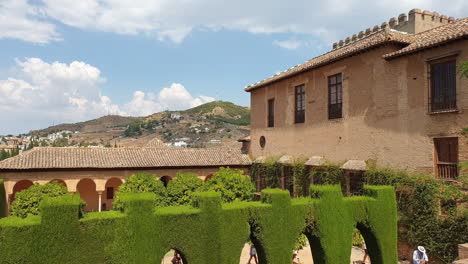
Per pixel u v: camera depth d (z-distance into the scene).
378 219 13.03
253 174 27.05
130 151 26.61
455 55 12.96
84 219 9.88
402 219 14.31
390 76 15.66
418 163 14.30
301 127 21.77
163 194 20.02
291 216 12.00
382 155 15.95
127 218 10.20
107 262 10.01
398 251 14.89
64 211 9.62
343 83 18.41
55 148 24.73
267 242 11.70
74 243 9.68
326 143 19.61
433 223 13.23
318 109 20.33
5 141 173.00
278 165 23.47
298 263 15.06
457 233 12.48
